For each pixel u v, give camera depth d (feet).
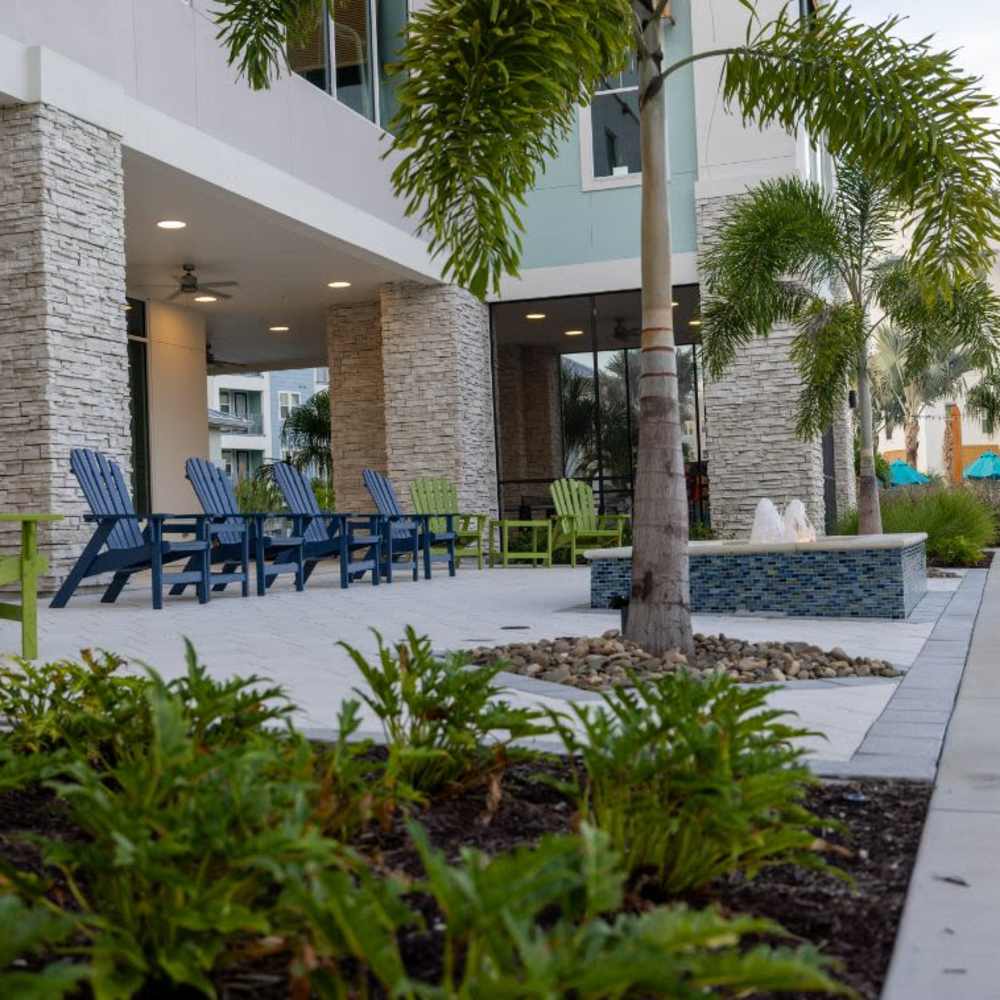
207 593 27.37
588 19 15.23
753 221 35.50
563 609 26.22
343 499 52.47
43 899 4.85
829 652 16.81
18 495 27.04
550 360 51.65
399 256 44.55
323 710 12.57
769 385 46.14
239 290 48.37
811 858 5.86
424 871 6.12
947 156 16.63
